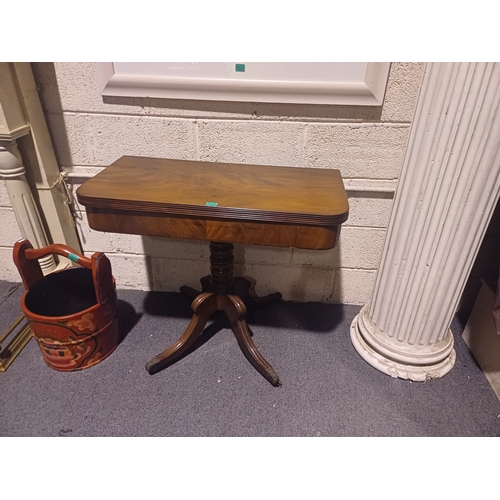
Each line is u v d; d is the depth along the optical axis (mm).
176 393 1287
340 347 1498
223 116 1355
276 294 1681
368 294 1688
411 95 1260
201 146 1418
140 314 1638
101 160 1480
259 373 1372
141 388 1300
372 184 1425
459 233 1113
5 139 1277
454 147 1017
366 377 1370
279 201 1033
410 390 1323
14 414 1200
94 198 1019
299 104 1309
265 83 1271
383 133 1330
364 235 1534
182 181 1158
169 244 1637
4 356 1377
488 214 1110
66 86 1344
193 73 1280
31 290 1339
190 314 1649
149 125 1395
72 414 1207
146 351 1451
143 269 1720
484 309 1419
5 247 1740
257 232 1013
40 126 1382
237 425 1190
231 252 1315
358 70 1228
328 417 1223
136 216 1039
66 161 1499
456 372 1396
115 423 1185
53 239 1611
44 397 1258
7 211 1642
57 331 1240
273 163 1426
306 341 1521
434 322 1288
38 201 1525
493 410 1258
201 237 1044
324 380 1354
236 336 1396
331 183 1189
